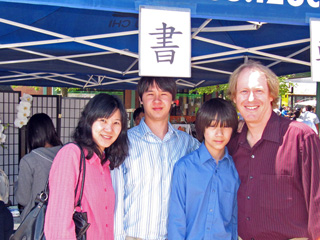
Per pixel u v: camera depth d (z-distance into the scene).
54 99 6.21
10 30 3.00
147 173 2.22
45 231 1.67
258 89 1.99
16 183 3.31
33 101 6.17
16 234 1.82
